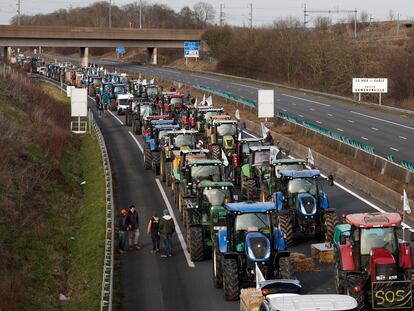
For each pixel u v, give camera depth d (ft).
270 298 63.57
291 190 108.68
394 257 75.41
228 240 87.10
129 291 91.81
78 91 241.35
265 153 136.36
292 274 81.35
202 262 103.60
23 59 606.14
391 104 378.53
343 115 287.89
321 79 440.04
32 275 99.09
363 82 334.24
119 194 152.05
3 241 109.40
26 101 258.37
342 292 80.89
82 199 151.94
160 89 332.19
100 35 565.53
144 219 129.90
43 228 121.08
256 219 85.92
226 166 152.15
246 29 605.73
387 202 136.26
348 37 492.13
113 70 571.28
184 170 123.03
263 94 253.44
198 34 624.18
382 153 191.21
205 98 329.72
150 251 110.32
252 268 82.94
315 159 182.70
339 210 131.75
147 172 177.78
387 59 422.00
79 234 123.44
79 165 191.93
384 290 73.05
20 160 158.61
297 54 481.46
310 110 307.78
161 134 175.83
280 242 85.35
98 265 102.68
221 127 174.19
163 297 88.84
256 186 134.51
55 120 255.50
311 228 105.19
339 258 81.10
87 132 246.68
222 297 87.56
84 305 87.25
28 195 137.08
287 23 611.88
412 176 146.30
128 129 263.29
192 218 106.73
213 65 627.46
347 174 160.45
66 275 102.89
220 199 103.40
